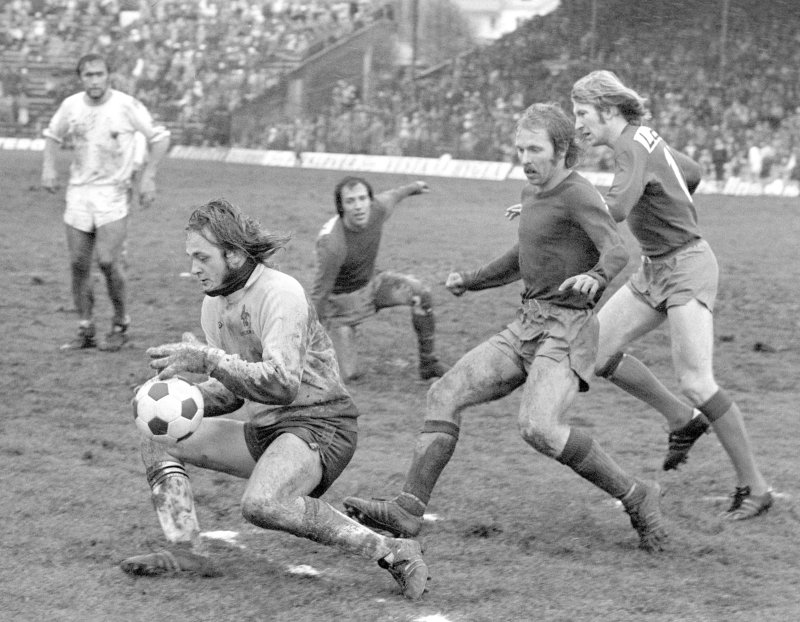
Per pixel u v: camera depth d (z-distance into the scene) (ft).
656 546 34.12
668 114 252.42
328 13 334.65
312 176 213.87
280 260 102.42
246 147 277.23
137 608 28.66
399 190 58.70
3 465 41.63
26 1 341.00
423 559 32.83
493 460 44.52
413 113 268.21
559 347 33.45
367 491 40.01
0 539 33.71
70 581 30.37
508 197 183.32
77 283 63.82
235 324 29.81
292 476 29.12
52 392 54.08
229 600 29.40
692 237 37.96
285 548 33.86
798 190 221.05
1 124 290.76
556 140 33.12
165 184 183.93
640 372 39.93
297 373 28.71
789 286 96.27
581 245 33.63
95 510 36.78
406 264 104.47
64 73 315.78
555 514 37.83
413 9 299.38
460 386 33.96
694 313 37.50
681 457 40.83
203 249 28.91
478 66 296.10
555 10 310.86
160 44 323.16
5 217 128.26
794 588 31.24
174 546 31.32
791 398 57.06
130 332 69.46
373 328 73.00
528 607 29.40
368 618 28.48
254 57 314.96
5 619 27.73
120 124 62.23
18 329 69.67
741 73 274.57
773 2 291.17
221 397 31.81
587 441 33.22
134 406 29.89
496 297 86.48
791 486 41.39
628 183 35.53
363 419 51.06
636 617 28.84
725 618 28.86
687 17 295.48
